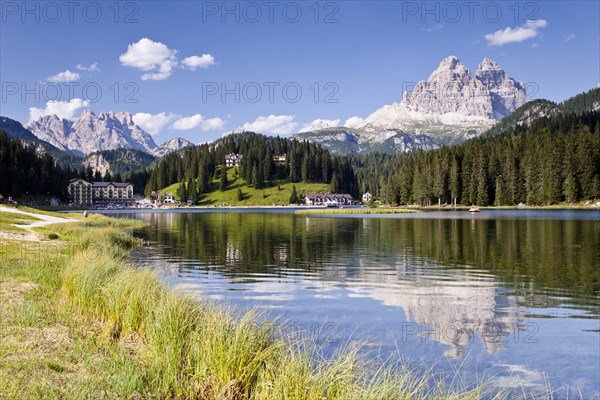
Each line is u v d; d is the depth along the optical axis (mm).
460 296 22250
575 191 146000
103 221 75500
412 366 12547
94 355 10695
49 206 192750
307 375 8930
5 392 7797
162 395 9008
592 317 18312
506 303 20750
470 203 172625
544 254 37562
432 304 20531
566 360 13398
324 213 149000
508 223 77000
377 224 81875
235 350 9664
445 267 31500
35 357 9852
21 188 183875
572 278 26922
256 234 61656
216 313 12523
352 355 9852
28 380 8508
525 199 159375
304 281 26266
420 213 130500
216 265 32500
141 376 9453
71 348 10906
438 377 11820
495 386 11414
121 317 13445
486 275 28203
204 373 9500
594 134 155750
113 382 8969
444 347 14383
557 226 68125
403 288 24266
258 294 22500
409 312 19016
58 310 14586
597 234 53969
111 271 18938
